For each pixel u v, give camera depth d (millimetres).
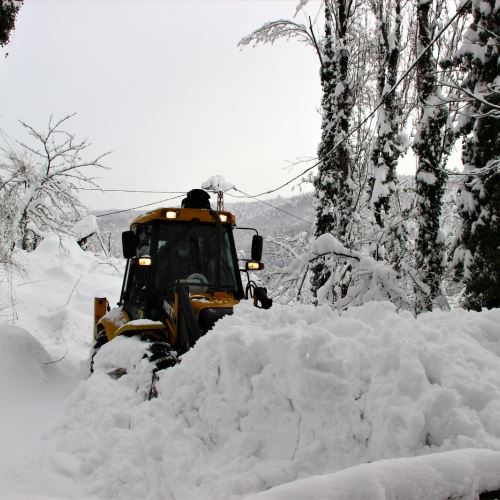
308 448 2865
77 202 11102
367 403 2906
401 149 13047
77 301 12594
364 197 14570
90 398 4332
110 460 3350
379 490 1598
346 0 13023
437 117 9312
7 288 10758
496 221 7016
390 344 3111
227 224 5941
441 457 1786
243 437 3105
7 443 4055
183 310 4793
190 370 3770
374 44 15320
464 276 7484
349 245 11930
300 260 8891
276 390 3184
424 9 9586
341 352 3270
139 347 4688
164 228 5668
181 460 3051
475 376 3020
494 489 1740
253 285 5559
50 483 3303
